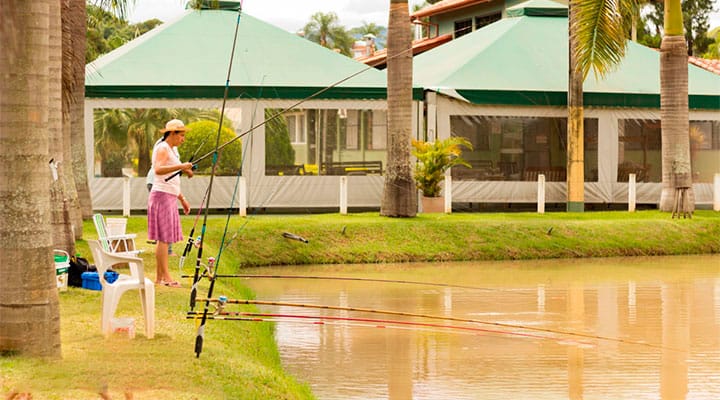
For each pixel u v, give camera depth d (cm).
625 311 1550
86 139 2602
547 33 3197
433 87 2769
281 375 956
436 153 2648
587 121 2922
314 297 1681
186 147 2661
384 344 1290
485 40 3209
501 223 2366
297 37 2952
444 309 1559
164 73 2670
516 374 1121
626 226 2433
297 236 2183
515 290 1764
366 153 2750
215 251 1967
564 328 1402
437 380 1091
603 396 1023
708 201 3025
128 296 1247
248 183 2677
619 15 2444
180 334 1003
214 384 800
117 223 1515
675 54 2719
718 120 3053
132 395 740
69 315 1089
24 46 833
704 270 2070
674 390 1049
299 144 2714
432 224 2327
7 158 839
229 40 2878
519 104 2819
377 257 2181
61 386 756
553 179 2894
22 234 844
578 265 2153
